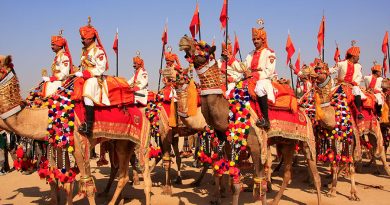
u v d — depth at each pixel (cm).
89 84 652
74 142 644
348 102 877
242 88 659
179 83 860
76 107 656
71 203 675
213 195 862
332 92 888
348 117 852
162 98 923
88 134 650
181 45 624
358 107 896
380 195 888
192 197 875
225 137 677
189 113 662
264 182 663
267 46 706
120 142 750
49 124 651
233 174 641
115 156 811
